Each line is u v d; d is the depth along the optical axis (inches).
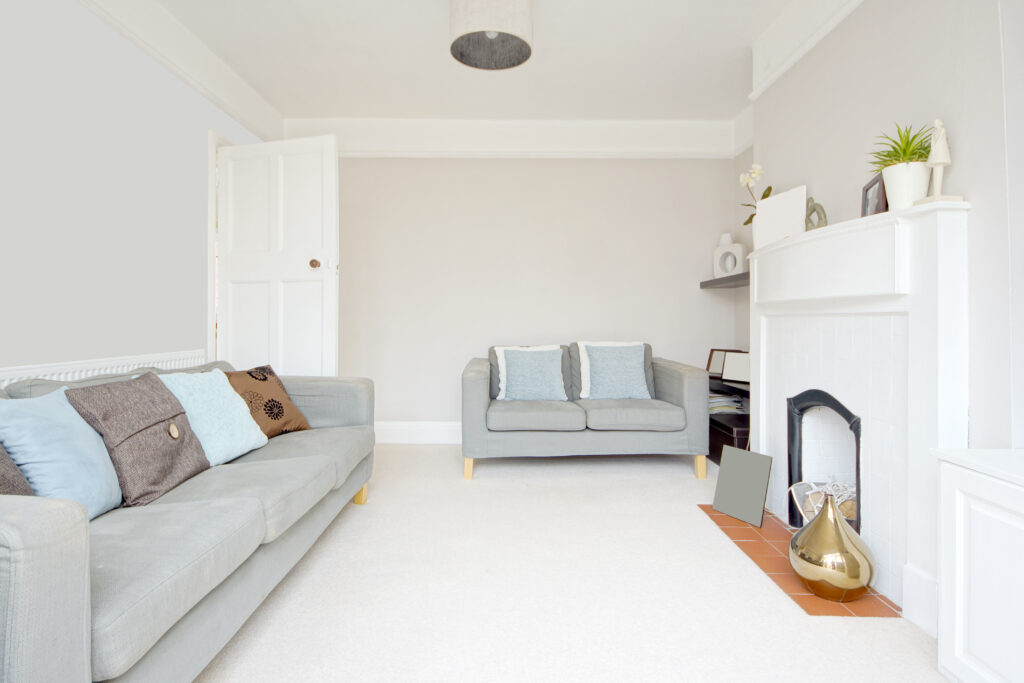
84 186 104.7
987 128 60.9
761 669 55.4
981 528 50.7
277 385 99.7
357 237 165.3
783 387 97.6
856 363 77.6
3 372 75.9
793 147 104.9
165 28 105.3
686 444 126.8
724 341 167.2
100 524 50.6
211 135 125.2
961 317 61.9
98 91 107.1
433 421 165.6
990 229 60.2
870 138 83.0
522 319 166.6
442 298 165.9
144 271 120.4
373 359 165.8
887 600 70.1
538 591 71.7
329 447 84.8
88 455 56.1
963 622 52.5
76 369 89.7
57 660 31.3
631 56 124.8
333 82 137.7
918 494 64.7
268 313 124.0
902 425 68.7
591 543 87.9
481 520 98.0
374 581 74.4
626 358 146.9
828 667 55.8
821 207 95.2
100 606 36.3
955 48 65.9
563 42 118.5
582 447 125.9
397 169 165.2
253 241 124.7
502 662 56.2
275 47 120.3
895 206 68.5
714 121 163.5
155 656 41.4
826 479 94.3
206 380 84.4
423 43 119.0
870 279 71.0
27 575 29.4
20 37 91.2
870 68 82.7
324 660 56.4
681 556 83.0
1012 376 57.8
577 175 166.7
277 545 64.6
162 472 63.6
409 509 104.0
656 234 167.3
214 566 47.2
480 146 161.8
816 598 70.2
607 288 166.9
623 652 58.2
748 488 98.7
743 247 152.9
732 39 117.8
